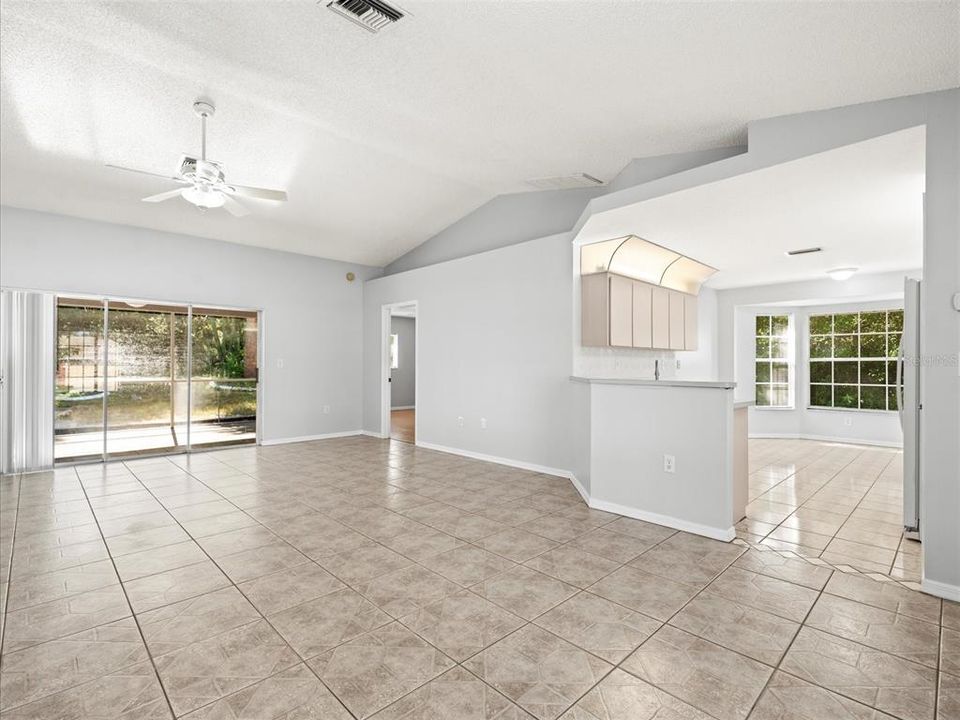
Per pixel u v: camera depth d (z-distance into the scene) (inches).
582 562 114.7
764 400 316.5
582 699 68.6
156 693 69.7
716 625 87.7
